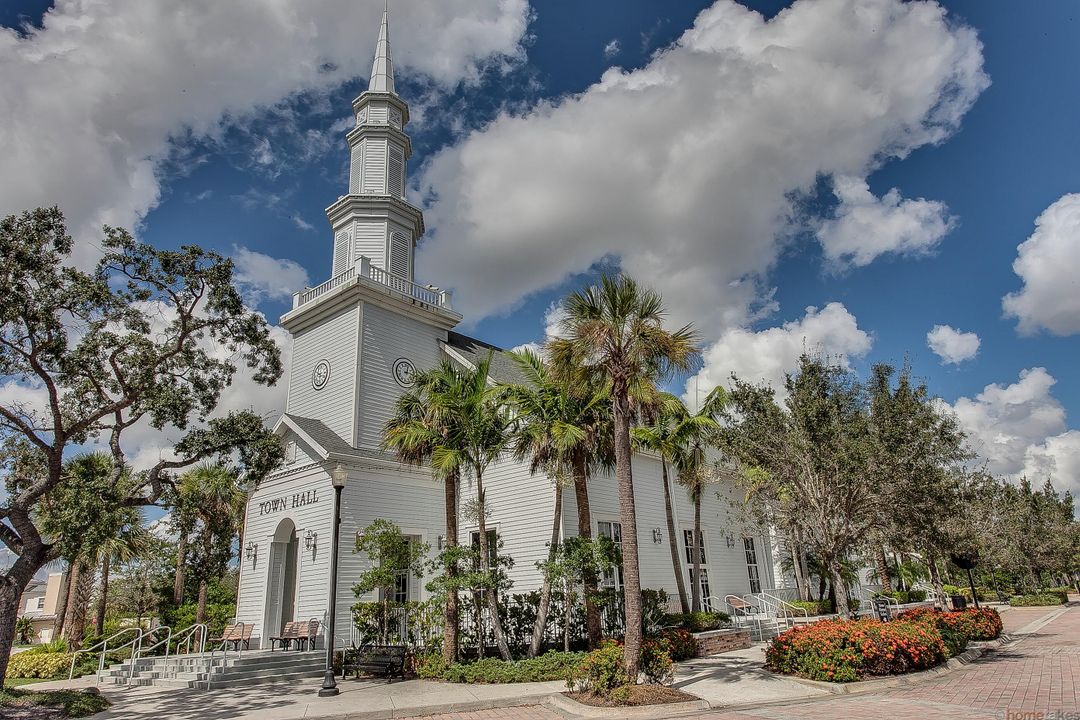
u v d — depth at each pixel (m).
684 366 15.12
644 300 15.33
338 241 30.34
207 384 18.14
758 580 33.53
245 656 19.19
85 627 31.94
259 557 24.69
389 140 31.44
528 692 14.79
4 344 15.39
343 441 24.92
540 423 18.92
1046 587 60.75
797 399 17.64
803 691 14.07
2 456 18.22
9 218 15.04
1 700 13.92
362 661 18.27
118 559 31.05
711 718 11.59
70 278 15.73
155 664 19.98
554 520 20.19
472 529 24.66
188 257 17.16
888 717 10.80
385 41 33.66
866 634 15.27
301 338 29.52
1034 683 13.66
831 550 17.12
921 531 18.86
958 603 28.14
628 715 12.24
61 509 15.84
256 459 18.53
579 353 15.40
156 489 17.59
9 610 15.13
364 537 19.89
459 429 19.17
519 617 19.77
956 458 18.02
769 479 19.16
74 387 17.11
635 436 23.38
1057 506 54.38
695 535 25.59
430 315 29.30
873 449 16.19
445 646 18.05
